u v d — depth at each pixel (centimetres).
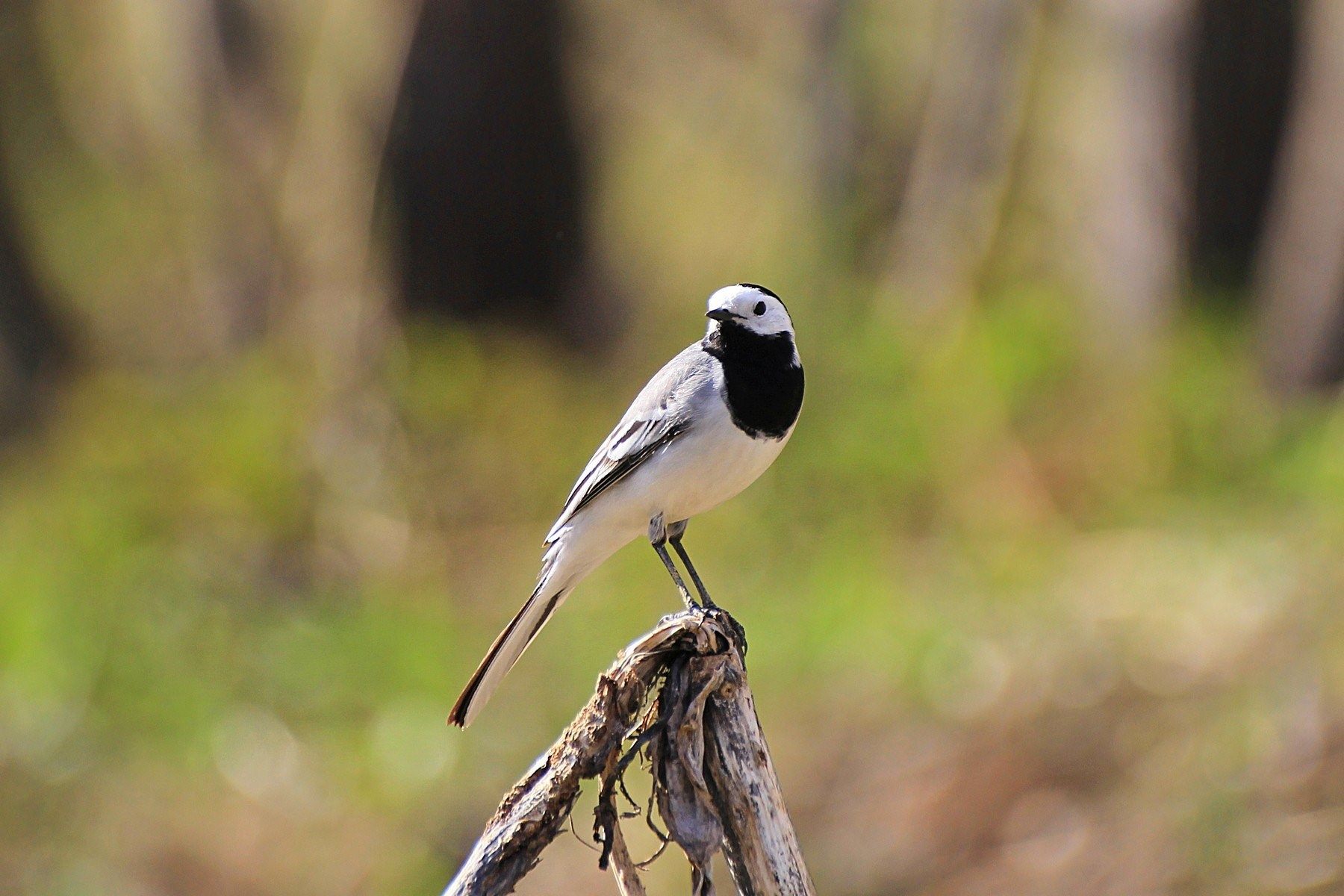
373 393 1764
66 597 1561
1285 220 1856
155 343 2580
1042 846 1138
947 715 1276
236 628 1532
